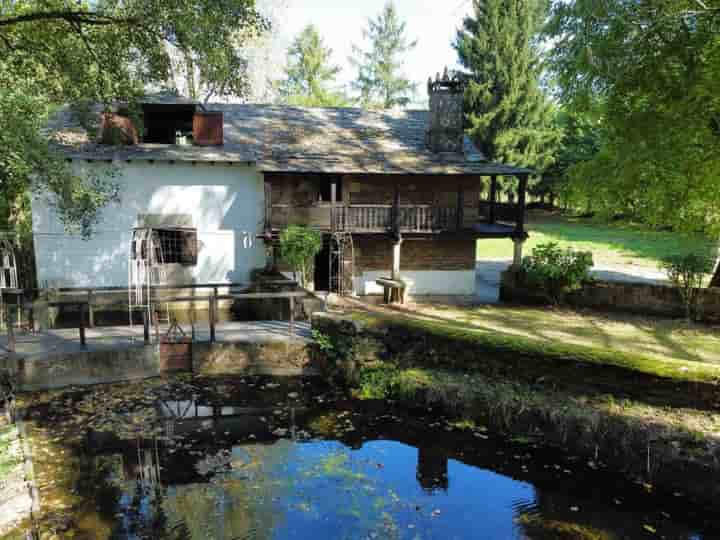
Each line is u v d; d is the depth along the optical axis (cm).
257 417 959
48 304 1183
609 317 1349
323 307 1337
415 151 1730
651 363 820
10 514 632
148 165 1567
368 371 1073
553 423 864
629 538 638
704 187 1212
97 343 1119
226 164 1612
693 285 1298
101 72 1266
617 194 1322
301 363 1159
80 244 1542
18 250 1614
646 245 2627
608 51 1088
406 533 633
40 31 1306
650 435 775
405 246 1711
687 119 1115
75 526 621
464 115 3244
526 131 3192
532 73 3192
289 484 735
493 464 814
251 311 1573
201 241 1627
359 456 827
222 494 704
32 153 1010
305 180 1656
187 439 867
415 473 782
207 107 1889
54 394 1018
